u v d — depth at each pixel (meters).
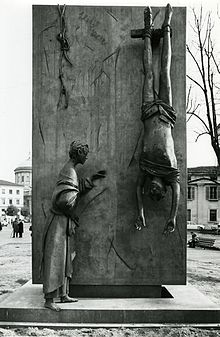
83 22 6.17
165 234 5.95
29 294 5.91
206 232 39.66
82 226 5.99
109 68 6.15
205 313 5.14
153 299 5.70
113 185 6.03
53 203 5.27
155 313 5.14
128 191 6.02
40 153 6.05
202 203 52.09
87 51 6.15
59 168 6.04
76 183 5.34
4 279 10.62
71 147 5.48
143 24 6.18
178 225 5.96
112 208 6.01
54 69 6.13
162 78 5.84
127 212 6.00
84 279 5.95
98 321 5.12
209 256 17.66
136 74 6.14
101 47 6.15
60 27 6.13
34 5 6.13
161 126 5.62
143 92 5.91
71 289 5.99
